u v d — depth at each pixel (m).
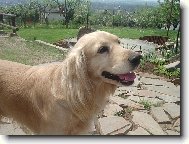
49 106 0.86
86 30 1.02
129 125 1.17
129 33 3.59
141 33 3.63
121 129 1.14
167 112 1.29
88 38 0.85
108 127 1.15
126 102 1.37
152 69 1.84
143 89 1.54
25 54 2.15
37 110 0.90
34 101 0.90
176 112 1.29
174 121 1.23
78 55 0.83
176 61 1.93
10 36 2.72
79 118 0.86
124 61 0.83
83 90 0.83
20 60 1.99
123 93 1.46
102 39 0.85
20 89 0.92
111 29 3.92
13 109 0.96
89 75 0.85
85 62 0.84
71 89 0.82
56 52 2.28
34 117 0.92
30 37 2.94
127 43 2.69
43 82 0.88
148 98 1.43
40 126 0.92
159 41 3.07
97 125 1.15
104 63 0.84
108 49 0.85
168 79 1.70
